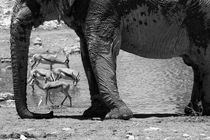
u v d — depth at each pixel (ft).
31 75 84.89
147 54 46.21
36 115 45.06
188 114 48.47
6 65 125.08
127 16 44.42
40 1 44.06
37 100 71.67
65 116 47.32
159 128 38.91
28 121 43.09
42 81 94.63
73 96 75.61
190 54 46.44
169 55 46.32
